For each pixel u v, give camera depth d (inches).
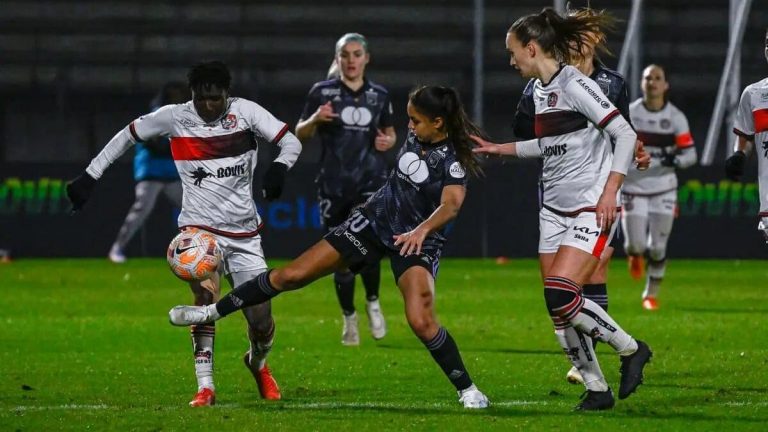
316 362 1301.7
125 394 1067.3
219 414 927.7
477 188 2950.3
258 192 2898.6
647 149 1911.9
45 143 3745.1
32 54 3833.7
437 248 944.9
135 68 3863.2
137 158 2753.4
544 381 1149.7
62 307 1905.8
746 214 2930.6
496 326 1654.8
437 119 924.6
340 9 4030.5
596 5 3907.5
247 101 1016.9
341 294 1465.3
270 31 3954.2
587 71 1031.6
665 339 1503.4
